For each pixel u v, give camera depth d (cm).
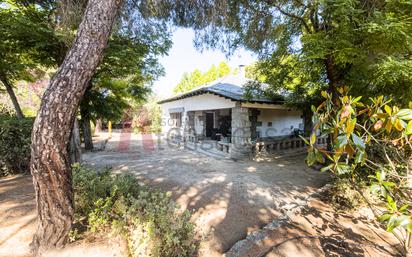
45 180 229
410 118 193
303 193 497
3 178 552
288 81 861
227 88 1189
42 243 247
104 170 471
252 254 276
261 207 419
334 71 598
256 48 594
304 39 492
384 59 435
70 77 226
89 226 281
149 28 524
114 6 248
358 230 348
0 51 600
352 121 213
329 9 421
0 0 508
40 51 636
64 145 236
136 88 1007
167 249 242
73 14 382
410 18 393
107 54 599
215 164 796
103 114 897
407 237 279
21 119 650
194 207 414
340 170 241
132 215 270
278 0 515
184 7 449
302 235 325
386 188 233
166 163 796
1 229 294
